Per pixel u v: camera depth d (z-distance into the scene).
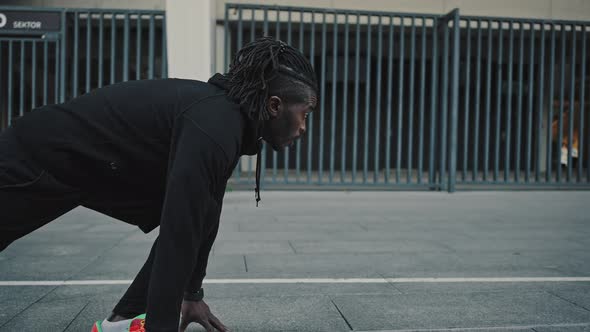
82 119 1.49
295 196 8.82
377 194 9.25
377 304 2.72
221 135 1.38
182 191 1.34
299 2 12.09
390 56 9.53
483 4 12.65
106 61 13.25
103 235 4.97
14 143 1.46
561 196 9.11
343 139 9.54
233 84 1.52
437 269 3.58
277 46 1.50
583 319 2.47
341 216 6.36
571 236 5.00
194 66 7.85
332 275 3.38
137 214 1.73
